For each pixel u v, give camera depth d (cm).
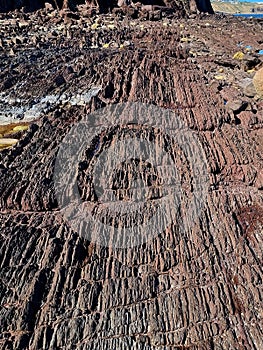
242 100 2595
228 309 1387
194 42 4431
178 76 2950
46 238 1555
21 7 5828
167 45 3972
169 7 7112
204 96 2670
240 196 1873
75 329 1284
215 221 1717
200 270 1507
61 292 1387
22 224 1631
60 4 6162
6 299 1359
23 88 2914
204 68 3381
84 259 1512
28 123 2511
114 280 1442
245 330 1334
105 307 1361
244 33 5297
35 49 3756
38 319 1309
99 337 1284
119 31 4584
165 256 1541
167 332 1311
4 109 2675
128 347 1265
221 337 1309
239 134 2283
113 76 2848
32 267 1454
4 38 4109
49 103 2703
